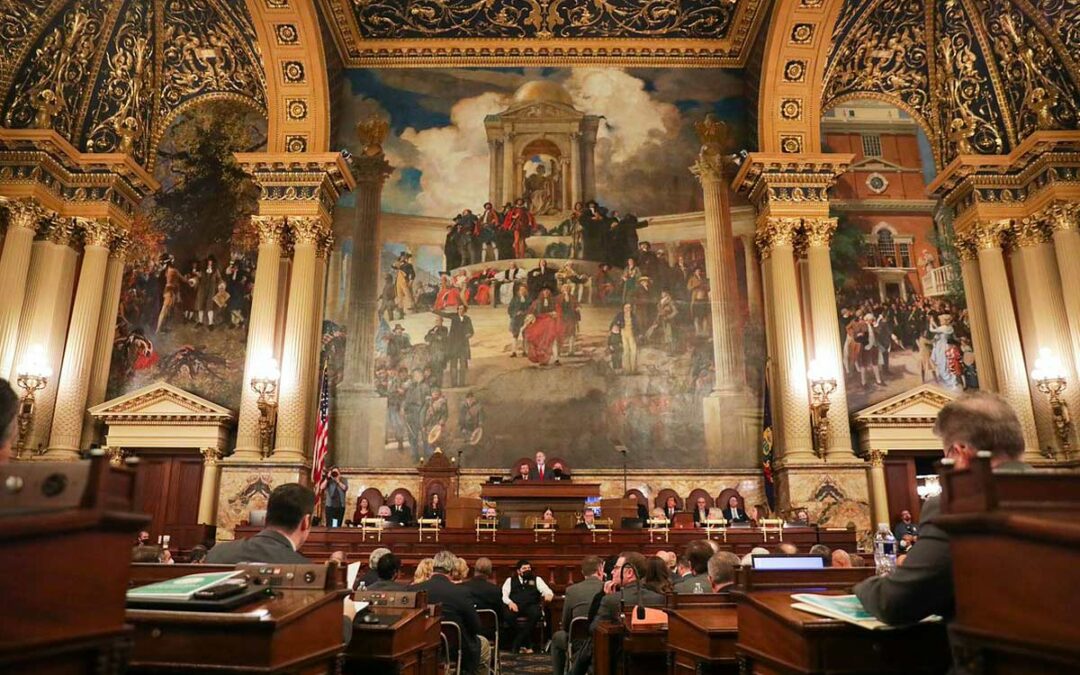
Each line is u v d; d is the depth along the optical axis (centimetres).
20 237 1398
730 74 1691
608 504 1333
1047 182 1436
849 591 391
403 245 1605
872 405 1511
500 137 1670
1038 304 1431
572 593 767
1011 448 285
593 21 1667
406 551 1216
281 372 1426
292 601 320
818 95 1558
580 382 1545
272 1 1426
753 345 1549
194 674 281
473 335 1566
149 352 1530
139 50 1563
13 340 1368
